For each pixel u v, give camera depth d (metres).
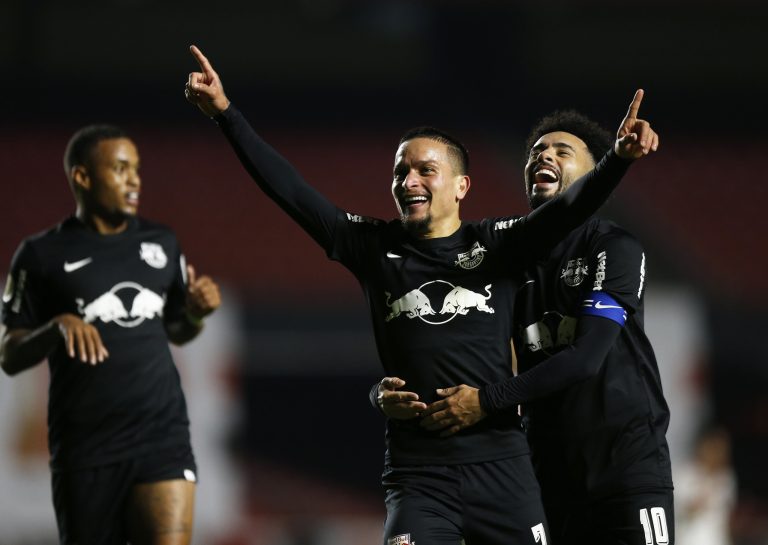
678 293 49.97
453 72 71.81
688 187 66.69
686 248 63.00
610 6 66.31
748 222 64.94
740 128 71.56
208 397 46.44
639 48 71.69
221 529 45.19
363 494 56.09
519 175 64.88
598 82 71.69
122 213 17.23
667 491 13.84
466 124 69.31
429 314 13.65
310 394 57.59
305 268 58.03
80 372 16.38
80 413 16.33
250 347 53.47
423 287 13.76
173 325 18.06
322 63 71.56
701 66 72.00
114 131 17.48
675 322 49.50
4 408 41.66
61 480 16.39
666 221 64.38
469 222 14.34
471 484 13.35
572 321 13.98
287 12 69.56
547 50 71.44
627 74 71.88
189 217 60.81
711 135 71.00
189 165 64.44
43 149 63.84
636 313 14.34
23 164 62.25
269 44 70.81
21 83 67.50
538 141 14.98
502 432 13.54
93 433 16.30
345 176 64.94
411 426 13.63
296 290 55.81
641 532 13.55
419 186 13.89
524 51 71.25
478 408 13.09
